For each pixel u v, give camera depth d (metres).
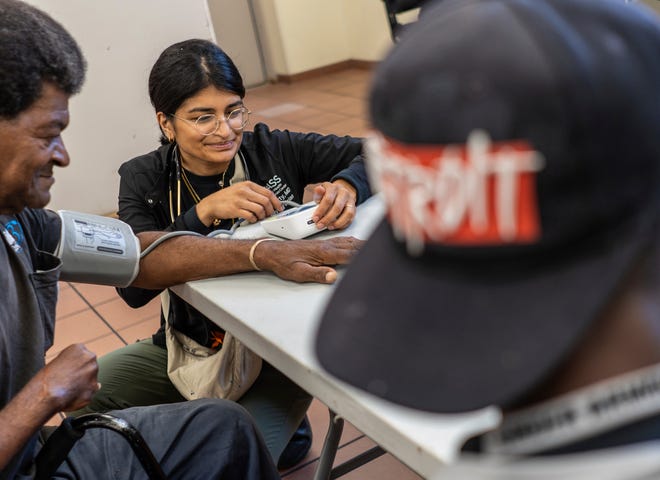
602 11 0.38
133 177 1.66
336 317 0.44
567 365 0.38
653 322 0.37
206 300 1.24
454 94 0.36
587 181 0.35
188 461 1.15
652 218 0.37
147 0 3.64
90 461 1.13
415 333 0.40
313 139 1.74
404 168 0.39
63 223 1.25
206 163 1.64
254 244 1.29
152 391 1.54
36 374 1.05
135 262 1.32
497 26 0.37
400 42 0.41
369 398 0.87
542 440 0.38
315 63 5.96
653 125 0.36
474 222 0.38
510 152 0.35
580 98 0.35
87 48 3.59
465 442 0.45
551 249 0.37
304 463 1.86
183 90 1.53
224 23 5.80
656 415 0.36
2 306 1.03
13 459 0.99
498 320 0.38
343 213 1.41
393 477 1.75
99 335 2.62
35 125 0.95
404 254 0.43
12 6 0.95
